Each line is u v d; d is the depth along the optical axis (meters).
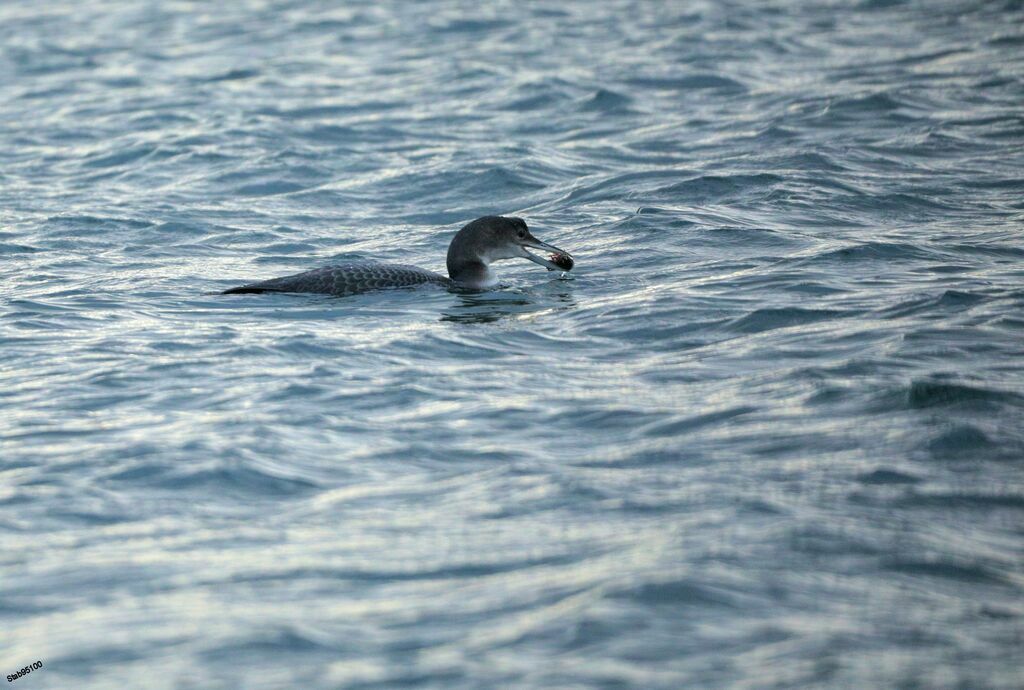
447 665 14.22
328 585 16.19
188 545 17.47
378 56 70.94
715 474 19.52
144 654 14.56
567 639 14.68
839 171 43.00
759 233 36.06
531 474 19.78
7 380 25.31
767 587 15.78
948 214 37.59
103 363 26.25
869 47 67.62
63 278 34.81
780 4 81.88
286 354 26.66
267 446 21.03
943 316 27.47
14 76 69.62
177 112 59.25
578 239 37.25
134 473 19.98
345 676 14.06
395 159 49.59
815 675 13.83
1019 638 14.59
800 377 23.73
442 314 30.06
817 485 18.91
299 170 48.47
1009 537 17.19
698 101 57.03
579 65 65.25
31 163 51.22
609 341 27.42
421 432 21.77
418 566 16.66
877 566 16.31
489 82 62.28
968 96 54.44
